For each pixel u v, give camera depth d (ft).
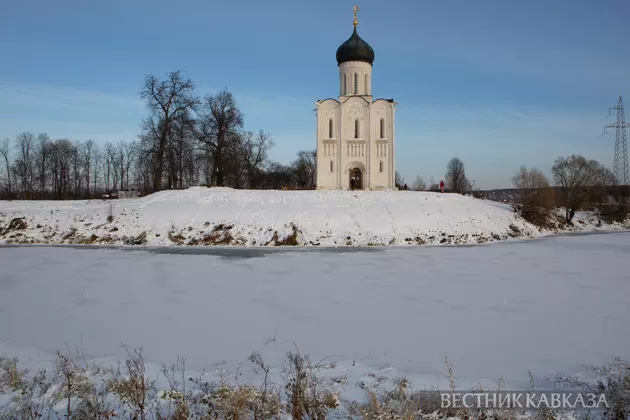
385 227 98.73
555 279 52.01
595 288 46.73
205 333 32.12
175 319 35.65
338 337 31.07
